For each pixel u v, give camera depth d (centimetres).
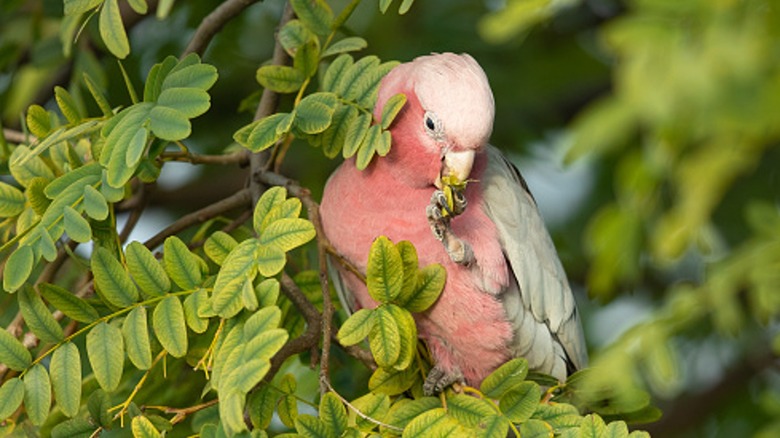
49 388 607
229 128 1126
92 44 948
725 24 432
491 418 592
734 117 428
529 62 1162
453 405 612
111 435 774
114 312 616
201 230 791
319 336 662
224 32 1095
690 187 446
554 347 826
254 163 767
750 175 1052
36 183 638
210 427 564
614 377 491
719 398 1109
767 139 440
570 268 1155
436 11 1136
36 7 987
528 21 510
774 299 491
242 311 586
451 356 785
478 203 792
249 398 625
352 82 692
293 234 586
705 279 518
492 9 1140
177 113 604
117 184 597
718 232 1041
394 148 741
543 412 607
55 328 612
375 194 755
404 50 1110
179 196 1223
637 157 488
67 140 690
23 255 605
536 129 1179
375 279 621
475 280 764
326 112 650
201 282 612
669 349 496
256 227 604
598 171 1163
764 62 431
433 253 751
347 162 779
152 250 771
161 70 624
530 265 800
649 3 445
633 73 430
